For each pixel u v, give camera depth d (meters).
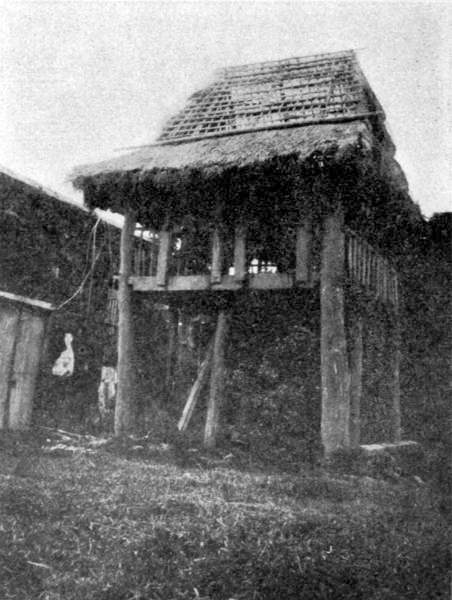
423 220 11.14
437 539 4.23
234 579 3.42
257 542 4.02
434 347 11.58
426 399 11.46
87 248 13.38
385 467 7.76
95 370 12.76
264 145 8.75
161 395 11.67
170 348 11.91
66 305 12.48
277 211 9.33
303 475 7.03
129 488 5.62
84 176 9.62
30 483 5.63
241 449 8.63
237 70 12.30
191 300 10.46
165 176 9.08
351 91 10.38
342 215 8.53
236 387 10.34
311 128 9.25
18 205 11.54
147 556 3.70
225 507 4.96
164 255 9.73
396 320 11.26
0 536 3.99
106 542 3.96
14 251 11.49
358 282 9.09
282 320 10.33
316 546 4.00
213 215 9.51
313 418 9.66
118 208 10.38
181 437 9.19
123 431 9.54
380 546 4.05
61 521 4.38
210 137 10.32
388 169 9.44
